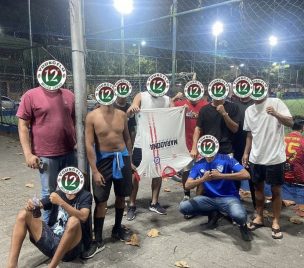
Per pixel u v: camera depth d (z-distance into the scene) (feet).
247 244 13.10
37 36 63.10
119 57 42.39
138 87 34.42
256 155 13.55
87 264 11.68
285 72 42.32
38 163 11.33
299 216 15.62
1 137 37.73
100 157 12.38
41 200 10.96
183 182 16.96
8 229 14.24
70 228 10.31
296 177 17.12
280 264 11.72
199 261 11.89
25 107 11.55
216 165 13.83
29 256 12.21
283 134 13.30
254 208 16.60
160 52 48.47
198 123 15.03
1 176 22.27
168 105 16.14
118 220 13.35
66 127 12.03
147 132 15.48
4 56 51.31
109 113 12.21
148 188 19.81
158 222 15.14
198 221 15.24
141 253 12.43
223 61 44.42
